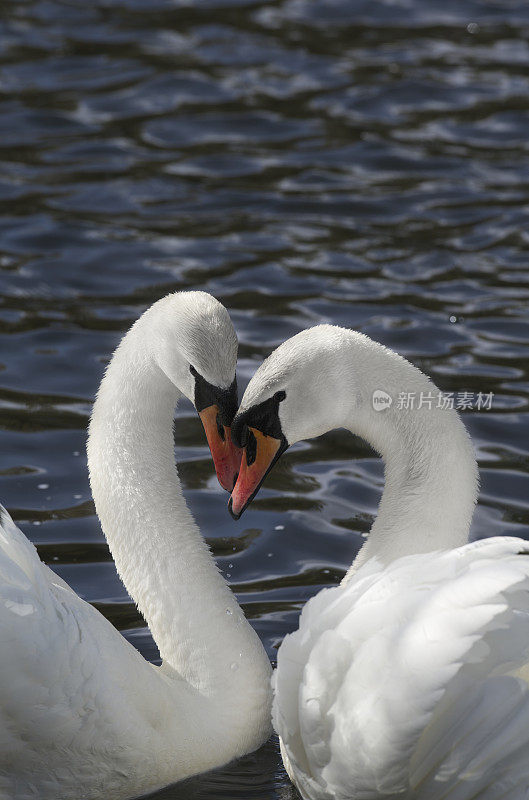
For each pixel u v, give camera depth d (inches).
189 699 374.0
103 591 446.6
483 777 293.6
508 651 293.3
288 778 369.7
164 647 388.5
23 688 331.9
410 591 304.5
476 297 644.1
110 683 347.6
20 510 483.8
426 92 886.4
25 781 348.5
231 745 374.0
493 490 496.1
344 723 301.1
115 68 915.4
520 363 585.0
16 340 605.6
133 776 358.3
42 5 1032.2
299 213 736.3
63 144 812.6
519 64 933.8
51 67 914.1
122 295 647.8
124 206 741.3
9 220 720.3
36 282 658.8
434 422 380.2
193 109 859.4
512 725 287.7
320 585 448.1
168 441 398.3
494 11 1039.0
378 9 1040.2
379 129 836.6
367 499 496.1
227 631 383.6
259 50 951.0
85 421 544.7
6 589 331.9
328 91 886.4
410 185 768.3
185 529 393.7
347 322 619.2
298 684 316.2
